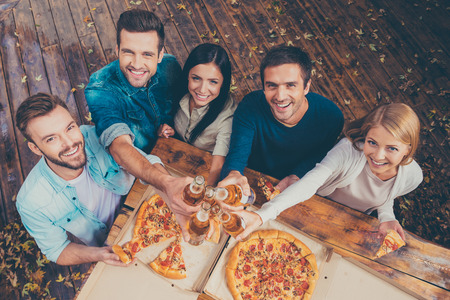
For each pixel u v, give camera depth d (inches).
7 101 118.3
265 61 51.8
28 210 56.8
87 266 93.1
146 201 55.9
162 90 70.6
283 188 63.1
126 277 50.9
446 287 51.7
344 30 129.6
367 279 50.8
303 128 62.1
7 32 131.9
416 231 92.2
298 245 51.9
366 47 126.0
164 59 69.6
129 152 54.6
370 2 136.0
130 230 54.6
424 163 103.2
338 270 51.2
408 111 48.5
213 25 131.0
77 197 60.6
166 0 136.4
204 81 59.0
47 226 59.2
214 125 67.9
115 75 62.4
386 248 54.1
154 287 50.0
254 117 61.4
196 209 44.9
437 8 134.1
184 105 68.6
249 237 52.4
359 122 55.8
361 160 56.9
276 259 51.6
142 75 60.5
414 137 49.5
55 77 121.6
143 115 69.4
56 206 58.7
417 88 117.5
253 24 131.0
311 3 135.6
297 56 50.6
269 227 54.3
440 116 112.0
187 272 50.8
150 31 55.6
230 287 48.9
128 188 67.0
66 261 58.7
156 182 50.4
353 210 57.5
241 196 52.8
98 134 59.3
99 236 67.9
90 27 131.1
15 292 90.6
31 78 121.9
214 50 56.9
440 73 120.3
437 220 93.6
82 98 117.4
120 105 64.0
